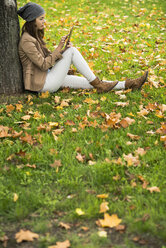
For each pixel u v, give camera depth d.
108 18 8.09
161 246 1.91
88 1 9.85
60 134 3.17
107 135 3.12
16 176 2.56
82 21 7.90
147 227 2.03
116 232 2.04
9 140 3.05
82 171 2.61
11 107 3.65
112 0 9.92
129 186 2.40
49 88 4.00
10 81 3.90
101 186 2.46
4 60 3.78
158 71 4.85
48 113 3.62
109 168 2.61
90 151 2.88
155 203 2.24
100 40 6.42
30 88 3.93
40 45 4.00
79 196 2.35
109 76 4.71
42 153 2.85
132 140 3.07
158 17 8.16
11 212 2.20
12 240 1.99
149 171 2.60
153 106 3.66
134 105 3.77
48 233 2.04
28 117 3.46
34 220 2.16
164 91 4.11
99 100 3.93
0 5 3.58
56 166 2.69
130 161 2.66
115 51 5.81
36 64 3.83
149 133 3.15
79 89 4.24
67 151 2.88
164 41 6.31
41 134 3.17
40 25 3.83
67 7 9.23
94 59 5.44
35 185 2.49
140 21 7.80
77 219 2.16
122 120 3.31
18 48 3.84
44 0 10.02
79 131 3.21
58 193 2.41
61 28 7.31
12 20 3.71
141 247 1.91
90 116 3.52
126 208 2.21
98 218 2.16
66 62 3.95
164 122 3.32
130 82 4.12
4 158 2.81
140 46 6.04
